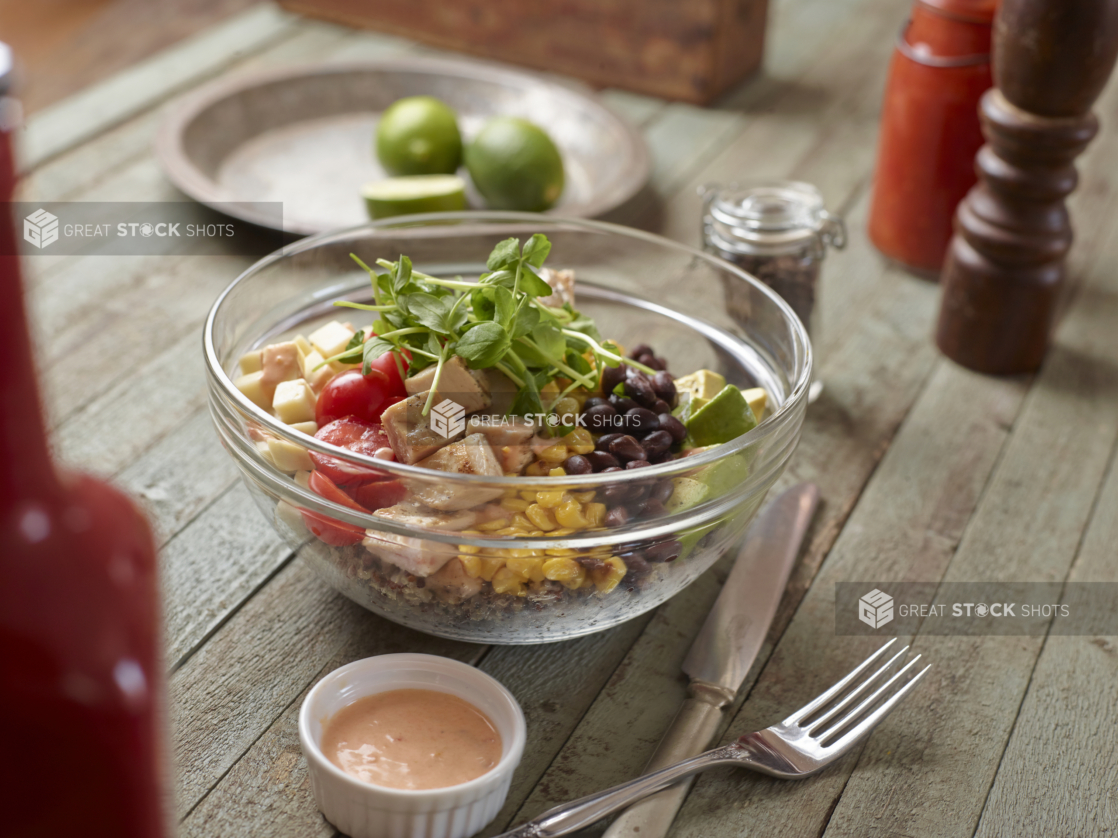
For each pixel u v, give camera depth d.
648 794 0.51
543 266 0.65
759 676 0.57
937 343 0.75
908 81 0.76
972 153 0.76
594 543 0.52
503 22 1.00
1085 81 0.68
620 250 0.65
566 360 0.58
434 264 0.65
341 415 0.56
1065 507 0.65
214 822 0.51
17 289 0.26
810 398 0.71
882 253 0.82
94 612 0.27
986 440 0.69
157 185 0.83
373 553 0.53
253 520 0.62
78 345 0.71
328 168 0.85
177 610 0.58
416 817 0.49
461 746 0.51
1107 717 0.56
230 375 0.59
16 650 0.26
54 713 0.27
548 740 0.54
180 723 0.54
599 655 0.57
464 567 0.52
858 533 0.64
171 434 0.66
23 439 0.27
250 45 1.02
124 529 0.30
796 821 0.52
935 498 0.66
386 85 0.91
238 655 0.56
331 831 0.51
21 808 0.28
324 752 0.51
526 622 0.54
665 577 0.54
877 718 0.54
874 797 0.53
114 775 0.28
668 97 0.98
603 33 0.97
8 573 0.26
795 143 0.93
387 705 0.52
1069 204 0.89
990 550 0.63
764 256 0.69
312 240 0.62
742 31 0.98
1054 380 0.74
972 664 0.58
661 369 0.61
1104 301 0.80
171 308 0.74
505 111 0.91
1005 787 0.54
